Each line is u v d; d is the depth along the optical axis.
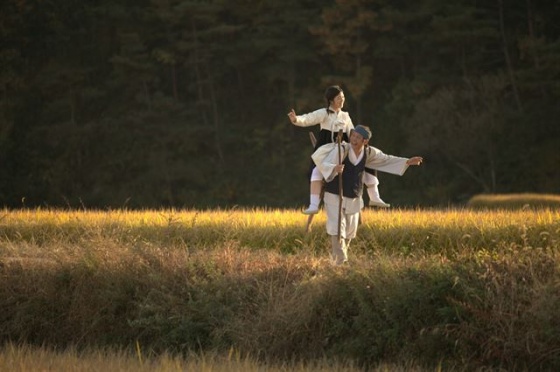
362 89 87.69
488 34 83.19
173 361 15.23
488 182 81.06
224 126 96.06
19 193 92.00
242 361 15.29
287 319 16.38
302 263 17.81
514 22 89.00
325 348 16.17
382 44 89.62
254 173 91.88
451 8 85.62
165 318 17.48
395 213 28.55
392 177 85.44
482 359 14.80
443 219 25.94
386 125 90.25
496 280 15.12
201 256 18.72
